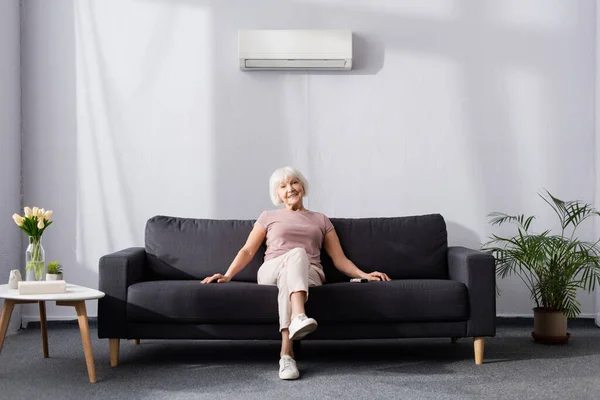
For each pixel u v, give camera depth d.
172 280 3.88
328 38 4.51
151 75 4.70
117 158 4.70
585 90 4.72
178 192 4.71
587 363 3.56
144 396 2.95
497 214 4.71
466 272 3.54
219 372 3.41
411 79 4.72
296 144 4.71
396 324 3.51
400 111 4.72
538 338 4.13
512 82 4.73
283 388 3.08
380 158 4.72
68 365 3.57
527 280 4.71
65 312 4.72
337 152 4.72
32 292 3.17
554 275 4.16
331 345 4.17
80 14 4.70
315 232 3.93
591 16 4.72
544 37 4.73
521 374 3.32
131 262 3.58
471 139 4.72
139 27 4.71
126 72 4.70
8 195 4.49
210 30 4.70
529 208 4.71
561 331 4.10
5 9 4.46
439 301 3.47
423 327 3.51
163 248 4.00
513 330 4.56
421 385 3.12
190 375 3.34
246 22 4.70
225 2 4.70
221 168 4.71
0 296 3.13
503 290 4.73
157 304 3.45
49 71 4.69
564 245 4.18
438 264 4.04
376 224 4.13
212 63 4.71
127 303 3.48
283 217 3.98
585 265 4.28
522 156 4.72
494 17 4.72
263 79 4.71
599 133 4.62
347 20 4.71
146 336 3.50
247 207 4.71
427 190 4.72
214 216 4.71
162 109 4.71
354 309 3.46
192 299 3.45
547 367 3.47
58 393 3.01
